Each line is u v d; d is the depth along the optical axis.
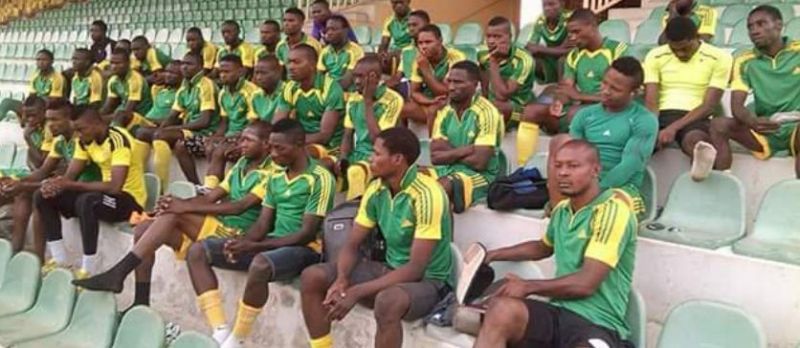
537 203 3.72
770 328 3.03
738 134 3.80
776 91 3.91
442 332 2.99
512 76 4.91
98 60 8.20
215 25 10.99
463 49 6.12
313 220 3.64
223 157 5.06
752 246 3.13
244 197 3.90
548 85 5.31
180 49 9.47
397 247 3.26
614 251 2.65
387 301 2.97
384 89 4.67
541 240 3.05
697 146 3.49
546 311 2.63
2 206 5.10
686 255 3.24
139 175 4.76
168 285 4.30
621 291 2.70
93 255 4.50
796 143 3.64
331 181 3.71
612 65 3.62
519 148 4.49
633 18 7.57
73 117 4.73
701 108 3.89
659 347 2.65
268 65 5.13
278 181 3.75
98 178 4.73
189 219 3.75
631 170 3.50
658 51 4.16
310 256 3.62
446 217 3.16
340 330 3.43
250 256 3.63
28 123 5.73
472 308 2.90
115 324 3.22
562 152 2.78
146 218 4.10
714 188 3.53
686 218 3.58
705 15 5.23
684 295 3.25
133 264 3.54
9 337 3.32
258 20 10.52
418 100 5.08
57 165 4.91
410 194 3.16
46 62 7.50
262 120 4.68
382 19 9.92
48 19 14.96
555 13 5.36
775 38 3.89
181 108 6.07
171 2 12.33
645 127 3.57
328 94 4.90
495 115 4.02
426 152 4.73
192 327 4.03
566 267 2.80
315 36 6.98
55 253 4.66
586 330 2.59
